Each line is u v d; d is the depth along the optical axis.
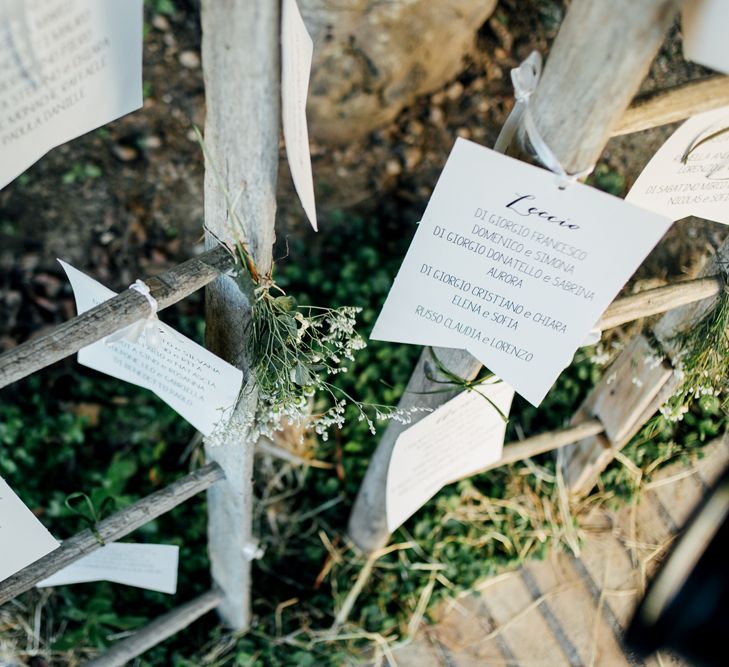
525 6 3.64
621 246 1.25
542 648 2.82
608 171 3.38
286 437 2.96
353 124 3.33
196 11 3.49
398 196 3.47
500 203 1.26
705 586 1.19
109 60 1.12
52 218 3.29
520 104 1.27
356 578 2.84
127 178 3.38
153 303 1.29
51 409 2.95
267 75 1.08
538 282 1.37
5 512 1.44
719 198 1.61
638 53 1.06
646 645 1.23
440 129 3.51
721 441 3.09
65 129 1.15
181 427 2.98
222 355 1.64
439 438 2.02
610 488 3.06
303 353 1.46
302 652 2.68
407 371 3.04
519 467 3.05
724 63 1.09
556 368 1.52
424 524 2.90
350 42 2.96
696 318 2.05
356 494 2.96
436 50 3.20
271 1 0.99
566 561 2.98
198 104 3.47
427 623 2.83
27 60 1.01
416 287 1.45
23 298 3.19
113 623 2.59
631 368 2.35
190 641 2.65
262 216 1.29
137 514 1.79
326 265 3.30
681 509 3.08
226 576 2.41
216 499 2.07
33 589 2.63
